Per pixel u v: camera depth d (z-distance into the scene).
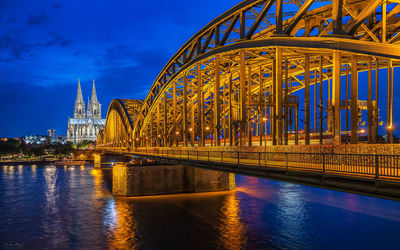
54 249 34.62
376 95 37.41
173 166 63.62
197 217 45.66
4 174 125.06
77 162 197.50
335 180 18.89
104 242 36.53
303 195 58.75
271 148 30.41
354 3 32.78
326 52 37.97
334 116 29.27
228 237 36.88
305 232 37.31
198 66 54.47
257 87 65.31
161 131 86.75
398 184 15.01
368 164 17.70
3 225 43.94
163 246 34.84
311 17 38.56
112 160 176.12
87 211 51.22
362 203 50.78
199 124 54.44
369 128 37.59
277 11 35.72
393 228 37.56
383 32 25.69
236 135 48.94
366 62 43.31
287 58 45.53
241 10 43.06
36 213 50.72
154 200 57.75
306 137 38.78
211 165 33.28
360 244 32.84
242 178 84.69
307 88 39.41
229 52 45.59
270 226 40.16
